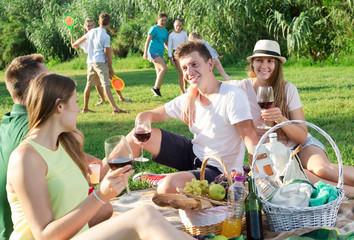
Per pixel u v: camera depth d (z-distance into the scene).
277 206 2.73
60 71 17.38
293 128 3.51
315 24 13.13
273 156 3.04
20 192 2.00
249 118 3.26
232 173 2.96
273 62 3.63
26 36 20.89
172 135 3.73
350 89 8.40
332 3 12.82
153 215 1.93
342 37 12.87
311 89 8.73
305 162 3.62
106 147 2.28
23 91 2.65
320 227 2.64
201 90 3.39
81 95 10.16
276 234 2.73
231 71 12.88
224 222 2.74
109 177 1.98
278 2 13.94
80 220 1.98
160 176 4.18
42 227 1.99
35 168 2.04
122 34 18.61
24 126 2.48
